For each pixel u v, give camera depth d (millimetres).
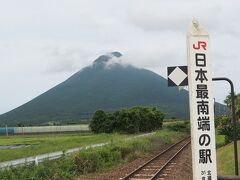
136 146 33125
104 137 52344
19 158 26125
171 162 26438
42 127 87938
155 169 22719
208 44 8430
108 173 21094
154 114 75688
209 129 8352
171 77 8930
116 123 67875
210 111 8383
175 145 46344
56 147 35219
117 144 29656
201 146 8312
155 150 38250
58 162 20141
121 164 25453
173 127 79125
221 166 24469
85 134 67625
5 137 70188
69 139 50719
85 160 21469
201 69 8375
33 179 16297
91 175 20047
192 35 8383
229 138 37500
